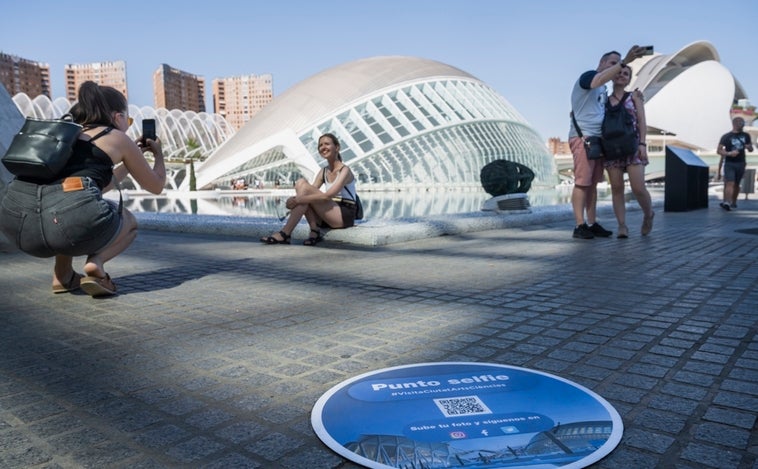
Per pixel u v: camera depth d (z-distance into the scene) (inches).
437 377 82.0
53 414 73.2
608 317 118.8
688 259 198.7
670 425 66.4
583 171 269.7
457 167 1672.0
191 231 345.7
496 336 106.0
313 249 250.2
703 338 101.8
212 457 60.9
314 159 1745.8
